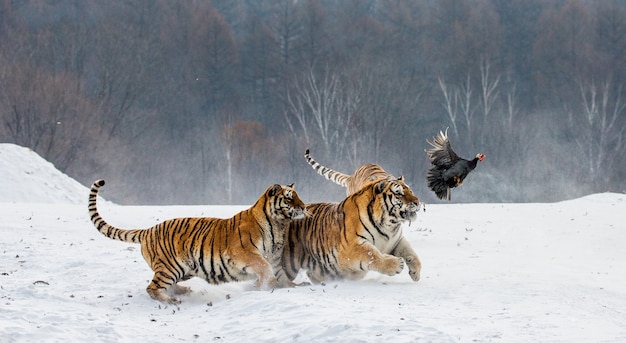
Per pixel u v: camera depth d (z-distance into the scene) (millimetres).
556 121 159375
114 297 26172
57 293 26516
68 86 138875
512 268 30422
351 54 174625
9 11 177375
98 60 157000
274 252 26672
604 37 184875
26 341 20078
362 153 142875
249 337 20844
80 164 133625
